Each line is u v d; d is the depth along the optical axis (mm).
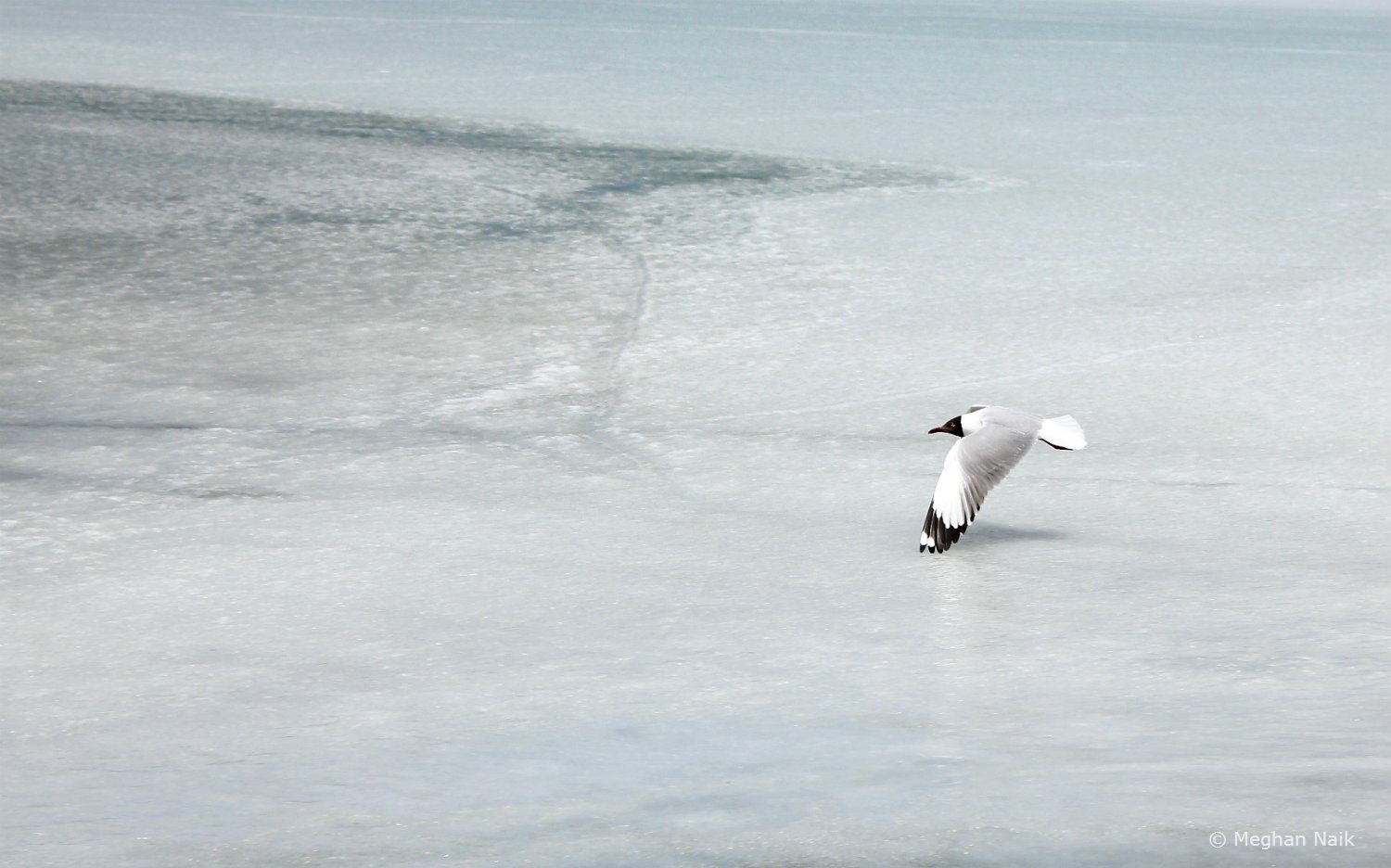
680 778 6027
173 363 15523
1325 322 17234
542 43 66875
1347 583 9445
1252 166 30422
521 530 10922
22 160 27344
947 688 7543
